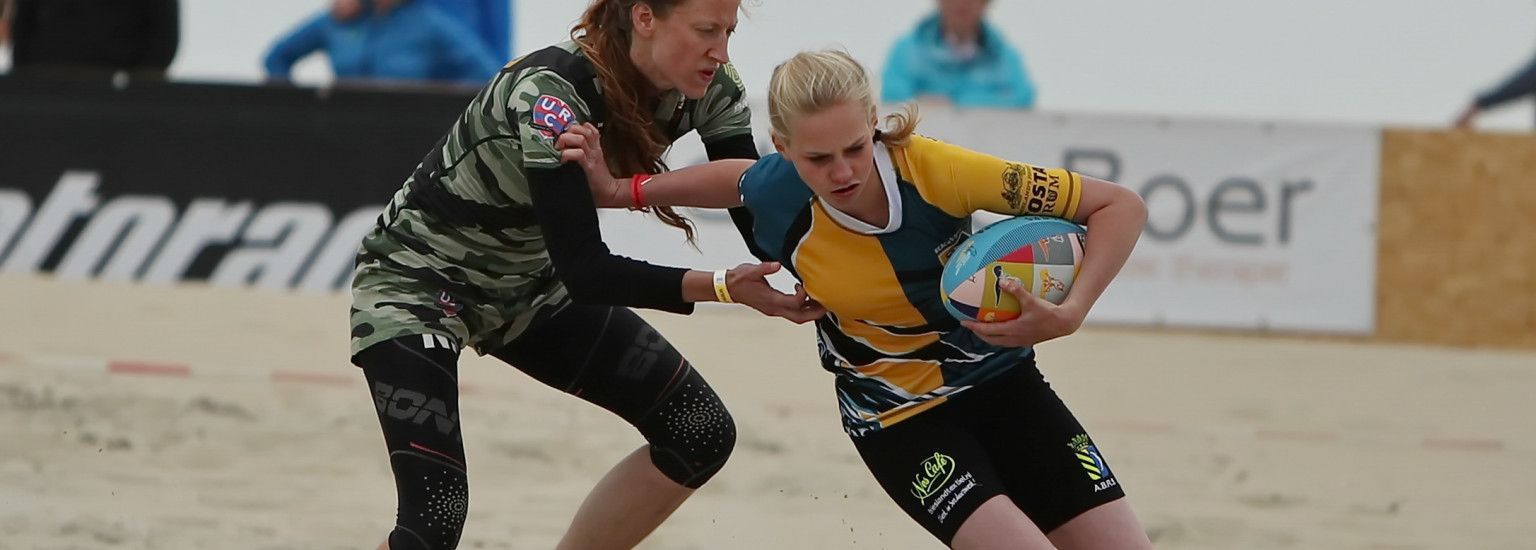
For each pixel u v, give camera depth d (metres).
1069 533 12.35
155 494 18.73
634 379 13.55
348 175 32.75
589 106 12.43
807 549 17.53
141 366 25.88
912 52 35.44
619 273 12.10
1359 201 33.34
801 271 12.09
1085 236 12.02
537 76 12.29
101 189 32.84
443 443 12.63
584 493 19.70
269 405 23.84
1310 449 24.00
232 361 26.80
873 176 11.57
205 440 21.59
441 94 32.69
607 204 12.59
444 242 12.95
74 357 26.36
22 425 21.77
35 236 32.94
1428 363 31.56
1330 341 33.47
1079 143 32.94
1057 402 12.68
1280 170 33.22
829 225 11.82
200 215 32.88
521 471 20.69
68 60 34.03
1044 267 11.75
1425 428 25.89
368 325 12.82
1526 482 22.36
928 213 11.70
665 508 13.98
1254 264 33.31
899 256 11.83
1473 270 33.53
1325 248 33.34
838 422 24.55
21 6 34.03
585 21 12.41
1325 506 20.45
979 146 32.84
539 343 13.60
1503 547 18.64
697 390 13.73
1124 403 26.88
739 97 13.26
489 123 12.50
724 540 17.69
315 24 36.88
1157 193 33.16
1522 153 33.41
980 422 12.57
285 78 36.91
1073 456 12.37
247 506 18.41
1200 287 33.34
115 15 33.94
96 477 19.39
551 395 25.64
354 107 32.75
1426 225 33.44
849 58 11.25
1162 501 20.28
